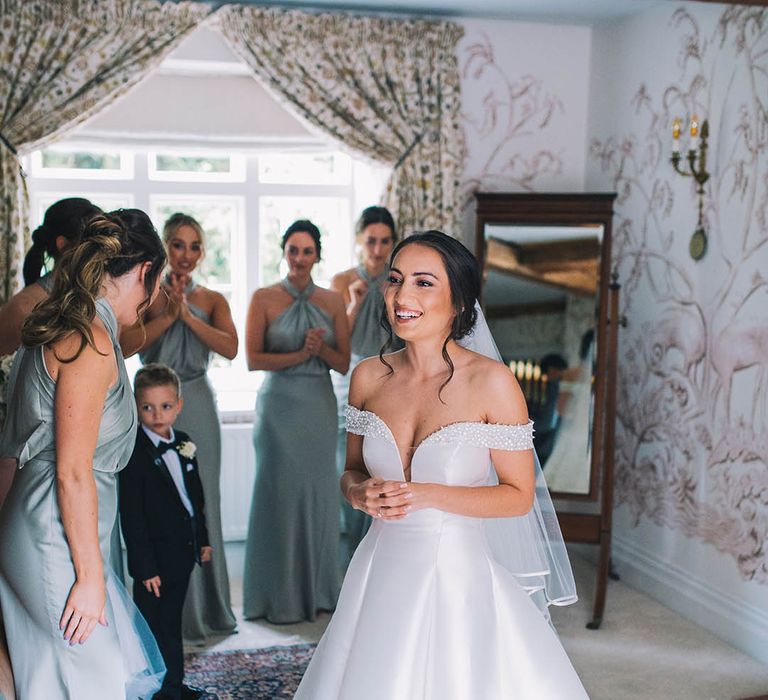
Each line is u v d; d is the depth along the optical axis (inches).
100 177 189.0
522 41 182.1
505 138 183.5
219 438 148.9
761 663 137.4
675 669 134.6
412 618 80.8
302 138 185.3
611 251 166.4
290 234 154.6
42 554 77.2
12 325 100.8
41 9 152.3
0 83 151.6
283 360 151.1
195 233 144.1
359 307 166.2
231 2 164.7
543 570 93.9
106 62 156.1
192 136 181.5
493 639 81.1
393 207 172.6
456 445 81.6
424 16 176.1
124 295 82.9
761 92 137.6
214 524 146.8
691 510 156.4
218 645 142.4
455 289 82.0
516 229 167.3
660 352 166.4
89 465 76.5
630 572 173.2
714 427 150.2
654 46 165.8
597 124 184.4
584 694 84.0
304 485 150.6
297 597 152.4
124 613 87.1
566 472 166.4
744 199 142.1
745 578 142.3
